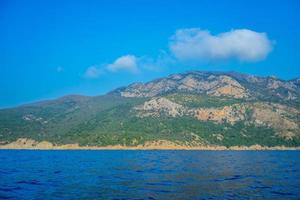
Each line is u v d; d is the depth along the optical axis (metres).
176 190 99.75
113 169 170.25
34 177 134.12
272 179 126.06
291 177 132.62
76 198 87.31
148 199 86.06
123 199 86.00
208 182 117.50
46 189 102.12
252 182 117.38
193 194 93.00
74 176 137.62
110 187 106.00
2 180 124.25
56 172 155.25
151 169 169.62
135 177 133.38
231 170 163.25
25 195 91.75
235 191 97.94
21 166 190.50
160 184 112.69
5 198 87.62
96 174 145.62
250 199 86.00
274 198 87.31
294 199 86.06
